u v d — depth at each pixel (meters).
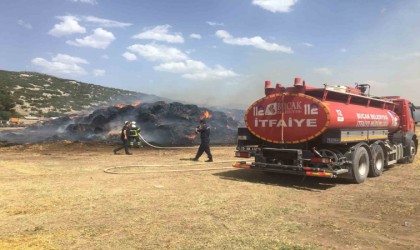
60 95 104.56
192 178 10.18
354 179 9.49
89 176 10.34
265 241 4.94
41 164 12.74
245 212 6.47
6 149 18.78
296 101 9.23
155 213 6.36
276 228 5.55
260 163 9.75
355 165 9.45
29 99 89.69
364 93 11.47
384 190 8.70
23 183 9.13
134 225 5.66
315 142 9.34
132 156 15.81
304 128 9.08
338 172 8.84
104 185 8.98
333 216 6.29
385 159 11.57
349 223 5.87
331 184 9.51
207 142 13.98
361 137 9.92
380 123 11.20
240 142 10.39
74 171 11.23
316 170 8.83
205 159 14.94
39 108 82.38
